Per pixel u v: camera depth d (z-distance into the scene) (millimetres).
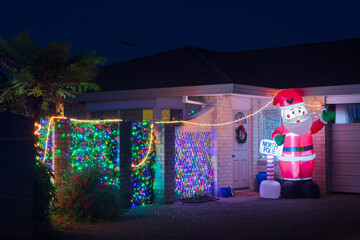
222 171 14375
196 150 13805
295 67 16031
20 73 10312
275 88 15055
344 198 13828
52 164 10938
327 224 9609
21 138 7887
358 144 14836
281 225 9508
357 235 8523
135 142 12289
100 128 11844
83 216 9844
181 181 13258
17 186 7828
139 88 15102
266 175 15039
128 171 11703
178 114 14961
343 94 13773
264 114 15984
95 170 10484
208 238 8305
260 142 14852
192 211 11320
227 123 14516
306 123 13312
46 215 9078
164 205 12312
